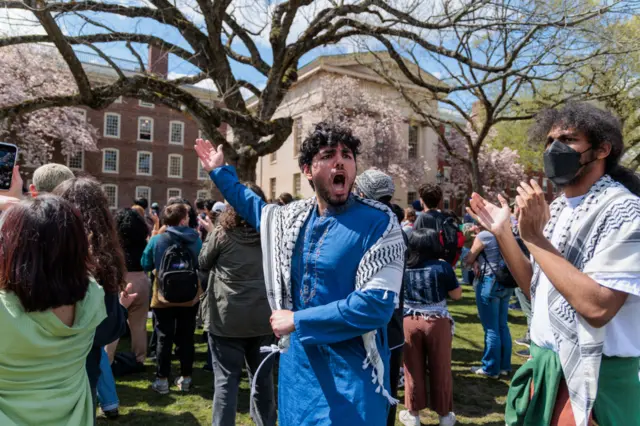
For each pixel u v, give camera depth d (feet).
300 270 5.75
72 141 95.66
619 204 4.91
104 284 6.75
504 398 13.47
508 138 56.03
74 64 19.72
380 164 83.92
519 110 42.98
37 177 8.95
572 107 5.51
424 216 14.93
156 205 26.99
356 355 5.47
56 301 5.10
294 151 98.89
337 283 5.51
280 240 6.00
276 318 5.47
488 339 15.15
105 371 11.81
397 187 93.25
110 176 114.93
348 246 5.50
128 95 23.86
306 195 93.97
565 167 5.33
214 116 23.72
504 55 31.12
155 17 23.91
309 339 5.22
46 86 61.26
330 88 77.92
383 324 5.24
